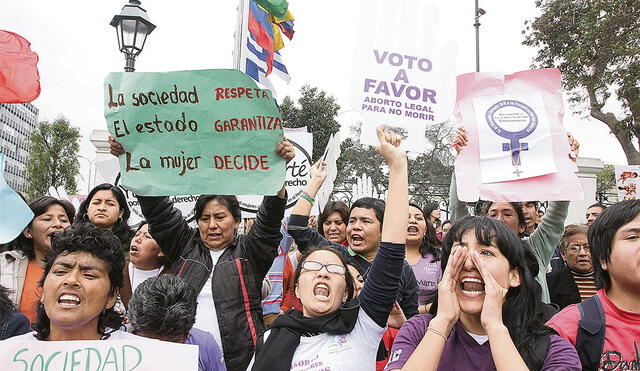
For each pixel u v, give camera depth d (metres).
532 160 3.19
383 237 2.50
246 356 2.97
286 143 2.68
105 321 2.20
